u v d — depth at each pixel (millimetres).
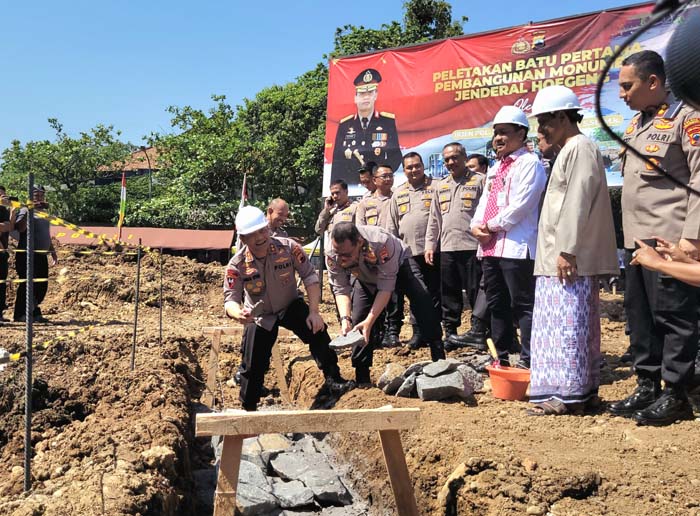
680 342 4414
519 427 4570
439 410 5145
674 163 4430
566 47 9672
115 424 4941
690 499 3398
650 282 4508
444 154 7324
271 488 4875
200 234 27141
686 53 1604
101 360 6547
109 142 36312
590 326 4828
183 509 4281
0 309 9406
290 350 8211
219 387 7496
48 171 34688
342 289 6082
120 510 3525
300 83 31641
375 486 4723
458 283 7340
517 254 5711
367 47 26906
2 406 5133
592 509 3416
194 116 32188
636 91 4492
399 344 7695
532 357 5016
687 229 4156
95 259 13820
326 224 9078
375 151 11469
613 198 12562
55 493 3748
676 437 4242
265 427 3580
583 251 4680
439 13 26406
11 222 9164
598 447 4141
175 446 4617
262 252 5566
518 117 5668
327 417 3633
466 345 7172
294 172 29750
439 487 4035
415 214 7688
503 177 5793
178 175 31984
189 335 8727
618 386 5629
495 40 10312
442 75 10805
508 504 3553
